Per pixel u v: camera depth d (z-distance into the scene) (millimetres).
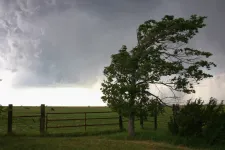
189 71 17938
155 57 18438
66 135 18312
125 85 17844
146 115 18000
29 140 14664
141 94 17938
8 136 16688
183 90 18062
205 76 18094
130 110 17734
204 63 17953
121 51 18906
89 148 12977
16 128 25234
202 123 16719
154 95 18188
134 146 13820
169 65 17484
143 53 18250
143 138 17328
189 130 16734
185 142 15781
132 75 18344
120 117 21641
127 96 17938
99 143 14188
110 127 28297
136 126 27156
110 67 18781
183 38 18031
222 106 16891
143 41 18422
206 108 16875
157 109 17875
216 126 15938
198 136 16625
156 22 18219
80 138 15969
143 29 18594
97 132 19703
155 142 16109
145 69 17484
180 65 17797
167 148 14062
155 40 18359
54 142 14102
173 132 17703
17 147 12711
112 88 18250
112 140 15562
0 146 12844
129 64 17688
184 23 17531
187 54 18250
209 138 15805
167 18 18422
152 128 23984
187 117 16672
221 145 15539
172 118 18922
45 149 12516
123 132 20469
